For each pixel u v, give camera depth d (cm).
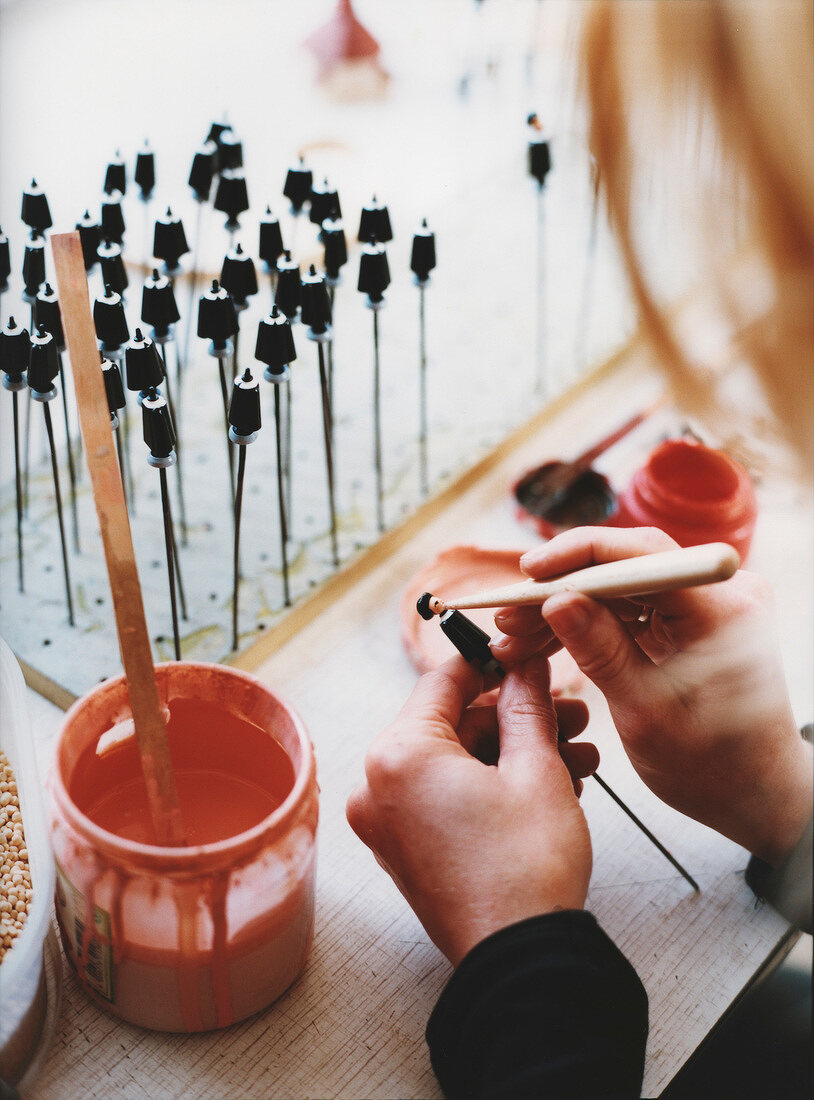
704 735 61
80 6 154
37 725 77
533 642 64
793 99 35
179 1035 60
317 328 78
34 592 84
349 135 134
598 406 110
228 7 156
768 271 38
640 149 39
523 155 135
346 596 90
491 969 52
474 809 57
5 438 99
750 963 66
